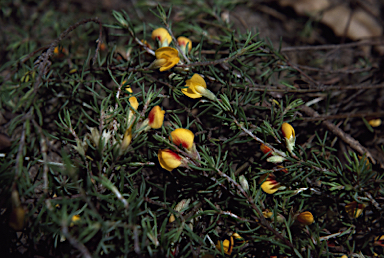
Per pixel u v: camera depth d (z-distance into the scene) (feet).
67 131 0.95
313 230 0.98
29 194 0.95
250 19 1.50
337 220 1.03
